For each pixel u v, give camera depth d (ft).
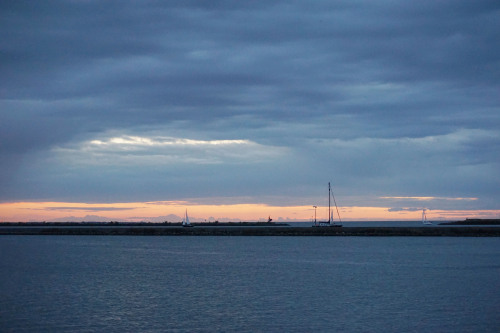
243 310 146.92
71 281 204.54
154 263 273.75
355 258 295.89
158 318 137.39
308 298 165.17
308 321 134.21
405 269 239.91
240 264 266.98
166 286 190.80
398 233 502.38
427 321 133.80
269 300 161.79
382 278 210.18
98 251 355.36
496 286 187.62
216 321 134.31
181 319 136.46
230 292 176.86
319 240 464.24
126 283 198.70
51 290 181.68
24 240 481.46
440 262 269.85
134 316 139.74
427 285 190.70
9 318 137.69
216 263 273.13
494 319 135.54
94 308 150.10
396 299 162.61
